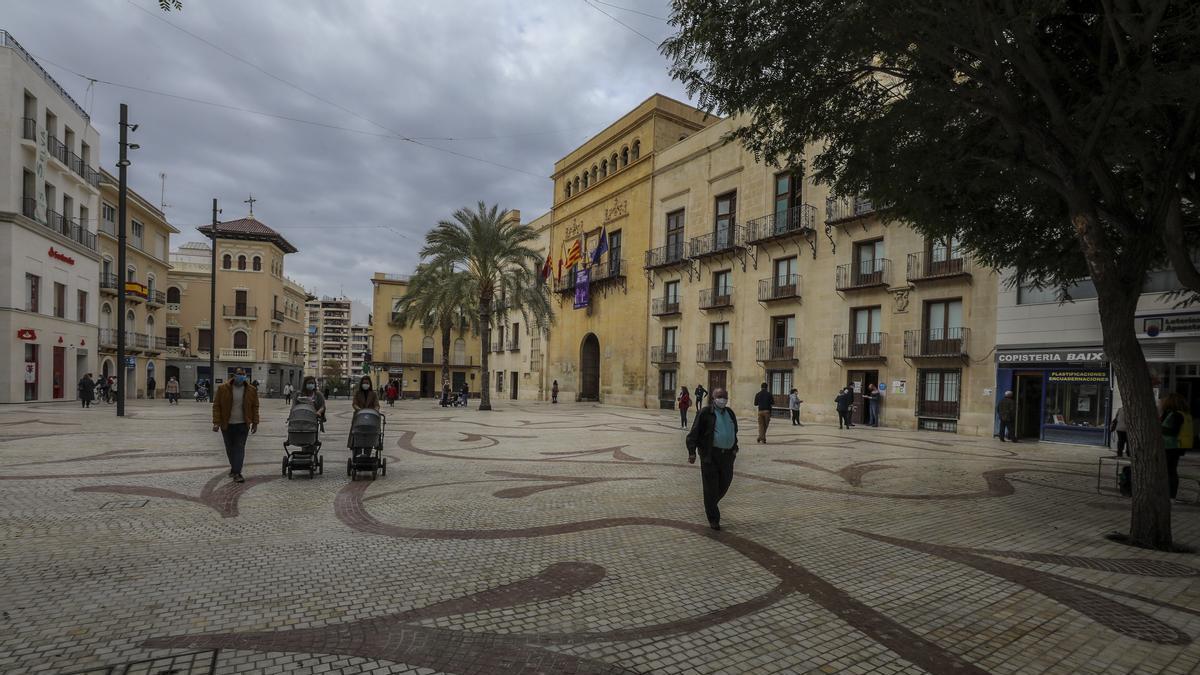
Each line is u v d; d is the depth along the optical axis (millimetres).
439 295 32469
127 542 6004
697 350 34281
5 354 27906
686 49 8398
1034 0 6145
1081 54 8375
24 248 29016
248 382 9406
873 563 5906
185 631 4020
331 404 38500
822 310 27219
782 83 8328
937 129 8820
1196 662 3971
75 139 33906
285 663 3615
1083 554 6379
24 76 29141
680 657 3867
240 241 56781
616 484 9938
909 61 8398
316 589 4852
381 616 4352
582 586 5070
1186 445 9734
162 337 48406
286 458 9797
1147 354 16734
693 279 34812
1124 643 4234
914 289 23516
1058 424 18594
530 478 10352
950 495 9484
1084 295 18281
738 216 32000
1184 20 6457
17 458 11133
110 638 3879
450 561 5652
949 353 21984
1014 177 9195
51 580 4895
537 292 33156
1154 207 7211
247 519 7047
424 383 70250
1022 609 4816
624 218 41312
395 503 8109
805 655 3953
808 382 27734
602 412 33156
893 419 23984
